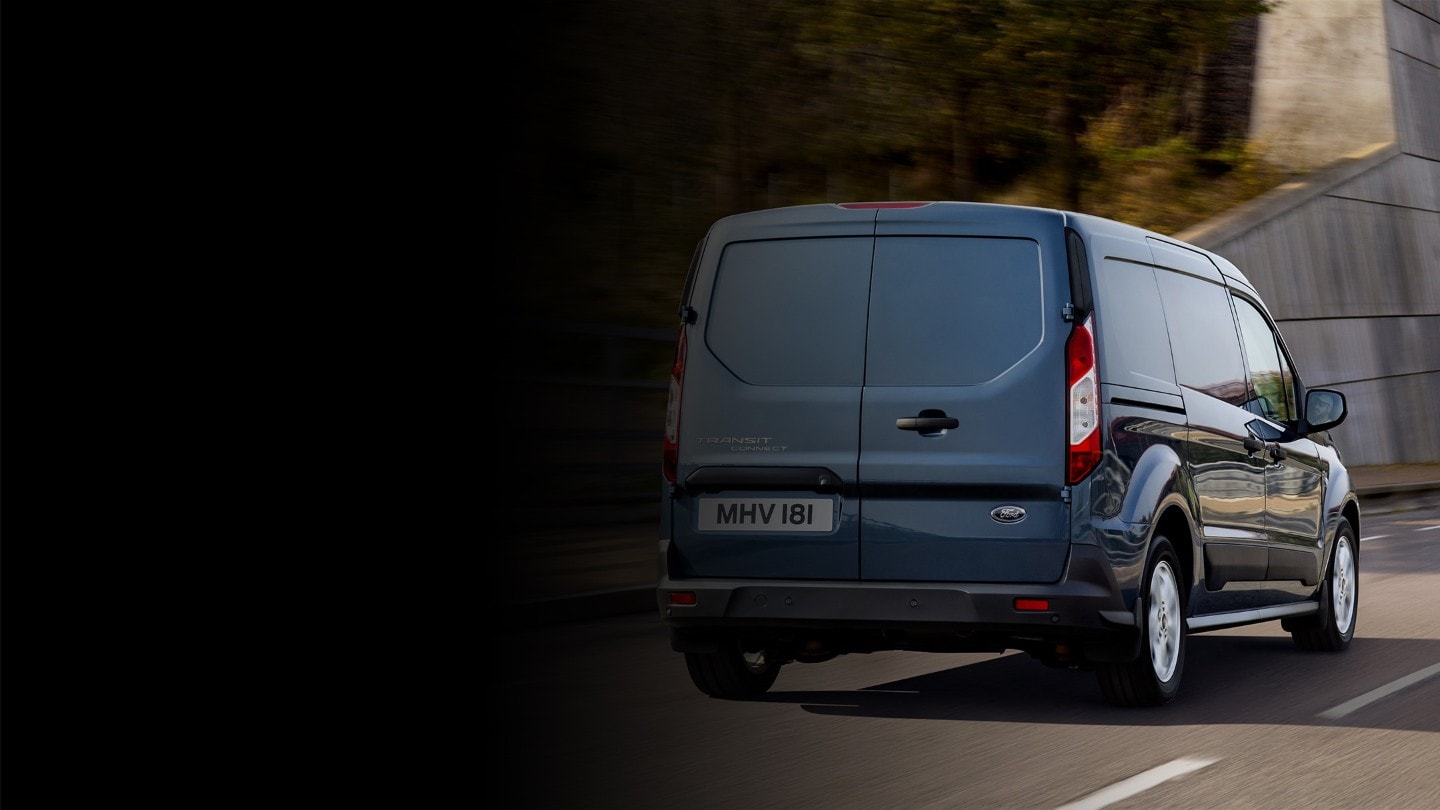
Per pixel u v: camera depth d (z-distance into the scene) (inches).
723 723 267.9
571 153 1023.0
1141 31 1195.9
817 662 315.9
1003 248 270.4
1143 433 279.9
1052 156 1279.5
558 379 602.9
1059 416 264.7
